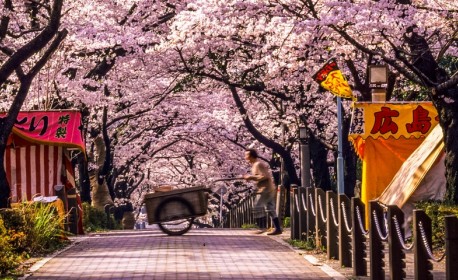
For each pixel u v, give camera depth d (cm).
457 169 2200
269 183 2820
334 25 2473
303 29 2494
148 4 3803
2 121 2450
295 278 1652
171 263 1912
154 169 6431
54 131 3044
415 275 1235
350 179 3666
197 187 2830
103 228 3772
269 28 2892
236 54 3844
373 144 2634
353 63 3112
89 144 4625
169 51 3769
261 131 4938
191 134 5369
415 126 2619
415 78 2369
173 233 2855
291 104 3772
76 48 3656
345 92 2709
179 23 3000
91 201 4612
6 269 1733
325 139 4000
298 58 3102
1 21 2620
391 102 2628
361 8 2416
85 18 3534
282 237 2697
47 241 2244
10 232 2064
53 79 3603
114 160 5309
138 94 4422
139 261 1956
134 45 3650
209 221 7794
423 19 2403
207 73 3728
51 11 2473
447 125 2222
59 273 1745
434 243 1944
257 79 3891
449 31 2742
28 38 3400
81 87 3831
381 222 1543
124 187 5853
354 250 1675
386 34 2527
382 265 1538
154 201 2830
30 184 3064
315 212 2262
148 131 5316
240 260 1978
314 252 2147
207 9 2923
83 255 2112
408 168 2391
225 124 5012
